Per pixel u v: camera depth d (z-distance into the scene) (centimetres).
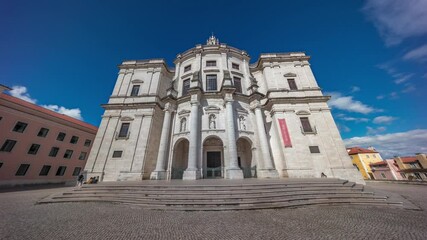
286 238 523
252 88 2377
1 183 2495
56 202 1044
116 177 1981
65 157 3431
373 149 5384
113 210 859
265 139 2045
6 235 542
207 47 2777
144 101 2475
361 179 1798
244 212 809
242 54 2809
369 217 724
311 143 2053
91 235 549
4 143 2620
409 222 656
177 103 2406
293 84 2538
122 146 2147
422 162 3738
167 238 532
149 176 2091
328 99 2261
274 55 2792
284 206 877
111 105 2370
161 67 2797
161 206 889
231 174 1742
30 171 2858
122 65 2786
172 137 2197
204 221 688
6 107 2689
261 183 1166
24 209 891
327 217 727
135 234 560
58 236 539
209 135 2023
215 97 2273
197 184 1155
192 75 2541
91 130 3969
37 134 3025
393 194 1148
